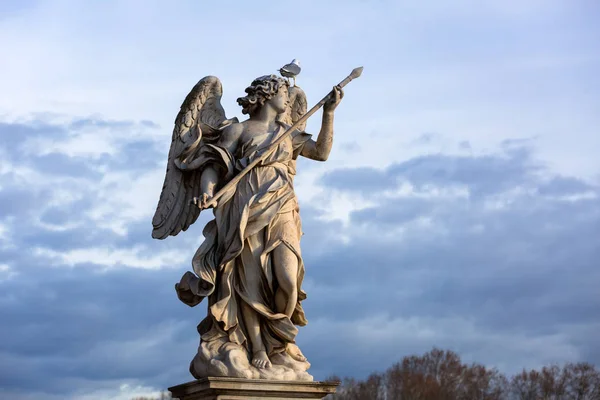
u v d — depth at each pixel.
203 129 19.62
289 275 18.45
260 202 18.67
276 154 19.14
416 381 72.50
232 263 18.72
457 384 73.44
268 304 18.75
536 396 74.06
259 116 19.59
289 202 19.02
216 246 18.83
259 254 18.67
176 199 19.66
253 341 18.61
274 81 19.55
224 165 19.06
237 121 19.83
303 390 18.08
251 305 18.53
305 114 19.27
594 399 73.25
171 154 19.62
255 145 19.09
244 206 18.61
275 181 18.91
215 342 18.58
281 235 18.70
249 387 17.83
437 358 74.38
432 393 72.06
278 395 18.00
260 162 18.97
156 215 19.70
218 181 19.27
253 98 19.48
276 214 18.80
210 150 19.23
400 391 72.50
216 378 17.62
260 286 18.70
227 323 18.50
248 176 18.94
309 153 19.73
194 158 19.47
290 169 19.42
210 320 18.84
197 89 19.52
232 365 18.11
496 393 74.12
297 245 18.78
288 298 18.52
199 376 18.48
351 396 73.38
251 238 18.73
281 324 18.56
